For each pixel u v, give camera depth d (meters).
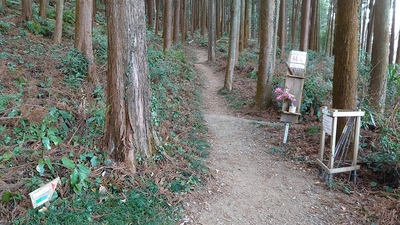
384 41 6.36
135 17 3.67
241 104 9.29
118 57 3.66
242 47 18.48
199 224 3.13
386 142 4.60
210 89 11.61
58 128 4.23
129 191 3.35
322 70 12.88
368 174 4.24
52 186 2.97
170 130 5.80
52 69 6.66
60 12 8.95
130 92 3.74
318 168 4.52
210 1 17.22
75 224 2.72
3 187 2.88
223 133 6.41
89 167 3.56
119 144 3.75
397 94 6.47
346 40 4.51
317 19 21.16
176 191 3.60
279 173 4.49
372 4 16.48
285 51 19.66
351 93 4.59
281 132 6.41
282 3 17.03
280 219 3.33
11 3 11.80
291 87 5.67
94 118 4.55
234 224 3.20
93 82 6.73
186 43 23.67
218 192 3.82
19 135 3.84
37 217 2.72
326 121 4.30
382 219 3.22
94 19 15.27
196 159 4.65
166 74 9.95
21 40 8.13
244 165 4.77
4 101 4.38
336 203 3.64
